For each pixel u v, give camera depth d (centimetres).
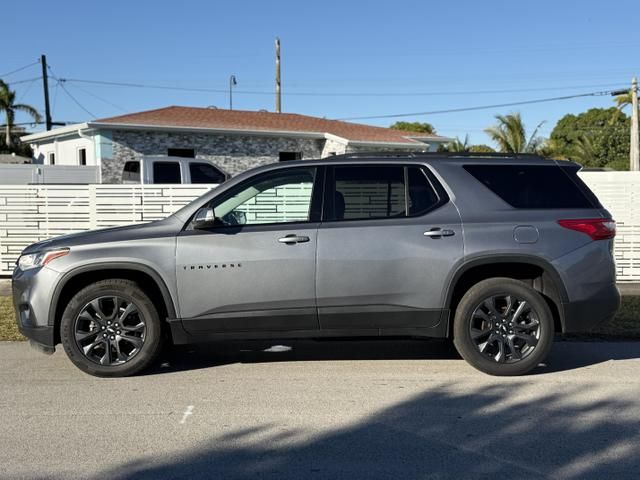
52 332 595
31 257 607
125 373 604
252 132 2239
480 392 563
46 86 3500
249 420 495
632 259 1177
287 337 604
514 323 604
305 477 396
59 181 1922
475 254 594
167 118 2238
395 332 605
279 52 3669
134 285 598
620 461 418
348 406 527
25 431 472
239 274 590
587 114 5906
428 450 437
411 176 616
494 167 627
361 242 593
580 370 635
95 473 402
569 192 623
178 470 406
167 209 1199
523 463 415
